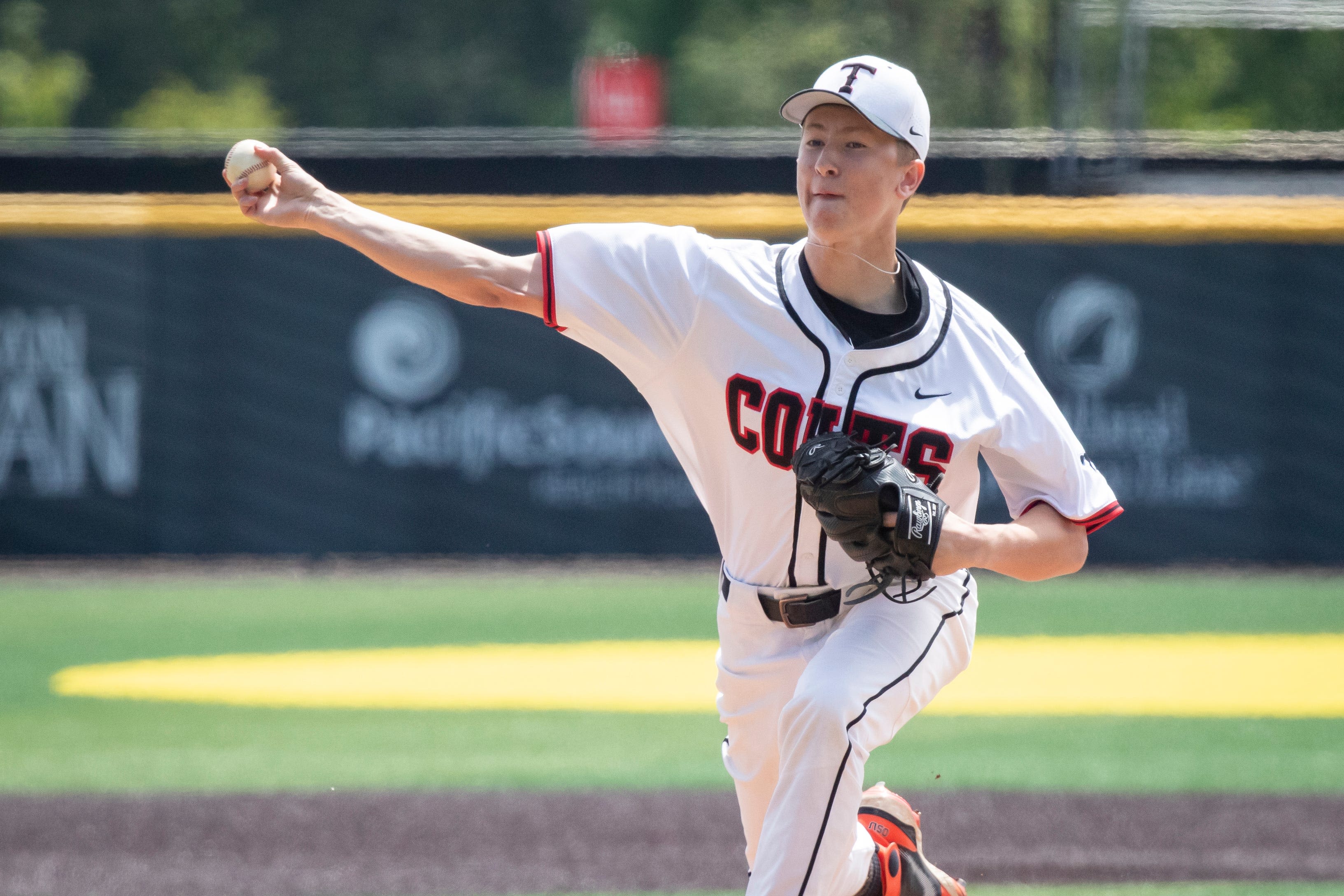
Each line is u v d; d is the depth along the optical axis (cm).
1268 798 1995
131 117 10906
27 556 4216
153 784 2078
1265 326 4253
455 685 2870
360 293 4244
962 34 7200
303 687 2848
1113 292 4244
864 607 1132
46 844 1775
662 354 1121
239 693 2791
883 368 1095
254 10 11412
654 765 2216
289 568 4241
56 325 4191
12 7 10881
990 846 1761
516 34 11356
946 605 1146
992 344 1128
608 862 1694
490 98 11219
